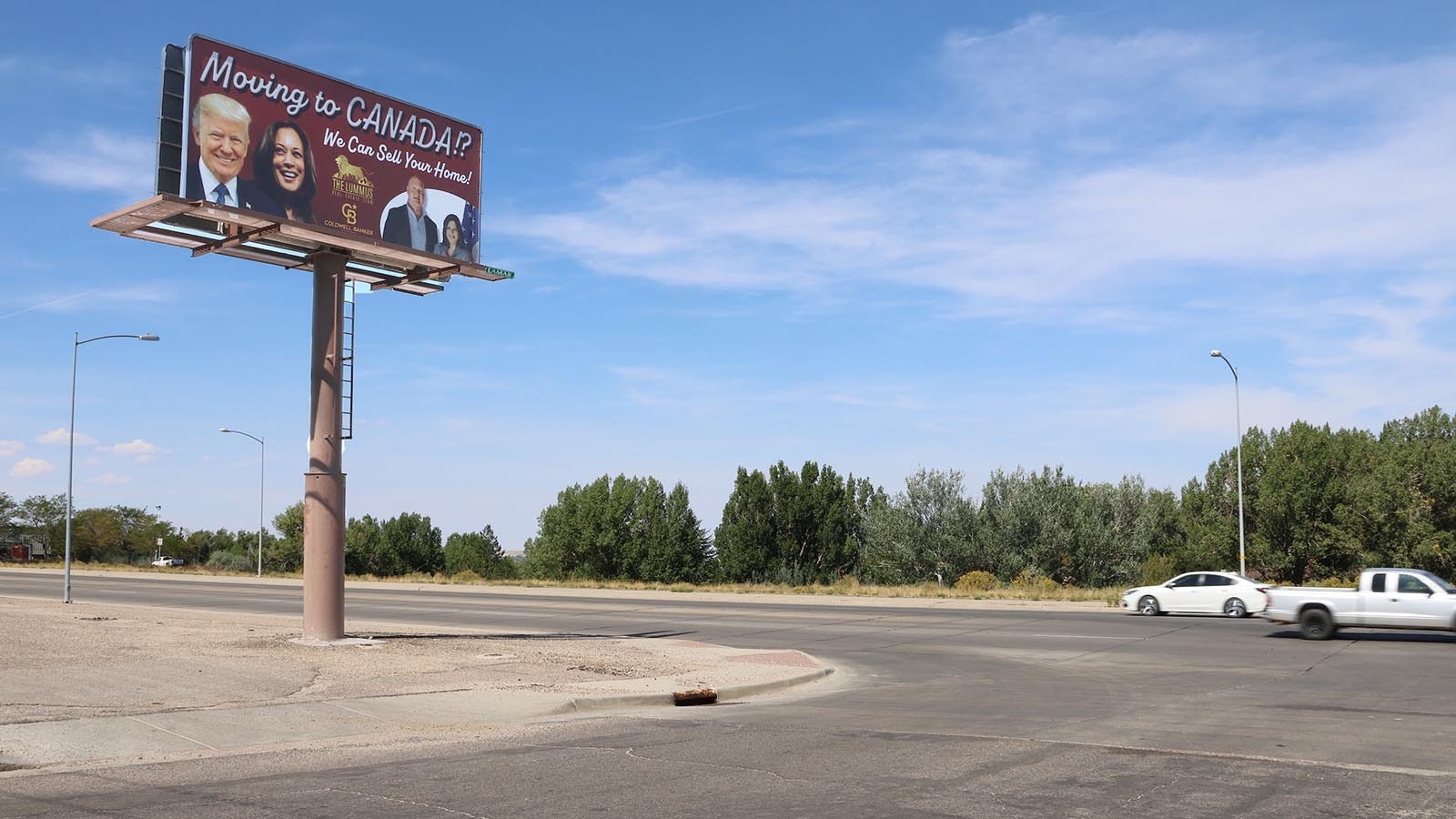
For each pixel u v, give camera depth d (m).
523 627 29.69
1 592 44.88
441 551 105.00
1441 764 9.88
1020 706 14.51
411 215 22.89
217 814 7.84
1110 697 15.41
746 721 13.23
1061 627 29.53
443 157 23.70
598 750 10.82
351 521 101.31
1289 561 61.91
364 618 32.28
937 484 63.12
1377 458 64.69
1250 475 65.38
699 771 9.59
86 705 12.84
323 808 8.04
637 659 20.48
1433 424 76.00
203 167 19.30
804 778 9.23
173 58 19.33
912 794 8.55
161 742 11.11
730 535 71.06
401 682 15.96
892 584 61.22
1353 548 60.19
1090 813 7.88
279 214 20.45
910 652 23.48
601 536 77.06
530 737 11.79
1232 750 10.73
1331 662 20.02
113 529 119.69
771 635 27.66
